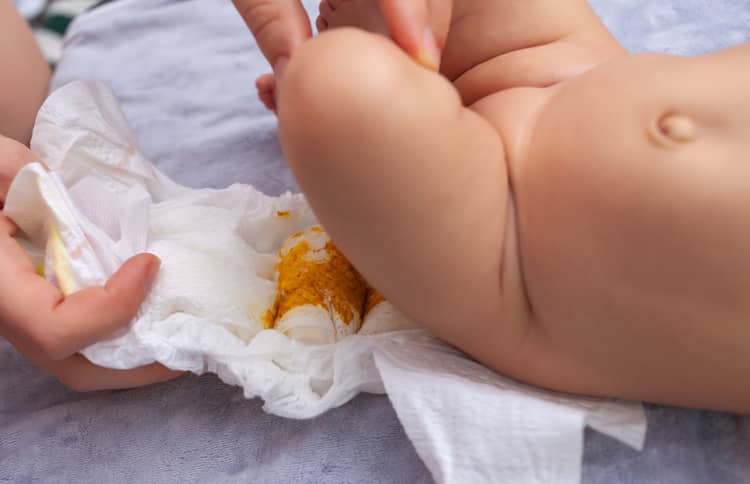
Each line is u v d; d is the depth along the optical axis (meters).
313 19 0.67
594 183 0.39
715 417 0.44
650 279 0.39
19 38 0.64
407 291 0.40
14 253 0.46
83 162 0.50
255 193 0.52
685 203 0.38
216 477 0.46
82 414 0.48
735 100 0.38
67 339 0.44
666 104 0.39
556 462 0.41
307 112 0.36
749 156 0.38
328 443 0.46
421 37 0.39
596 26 0.47
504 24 0.46
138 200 0.49
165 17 0.71
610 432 0.42
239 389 0.48
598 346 0.41
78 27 0.73
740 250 0.38
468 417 0.42
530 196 0.40
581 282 0.40
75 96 0.50
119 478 0.47
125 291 0.45
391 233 0.38
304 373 0.46
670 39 0.60
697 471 0.43
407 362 0.44
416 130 0.36
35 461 0.47
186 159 0.59
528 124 0.41
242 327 0.47
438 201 0.37
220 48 0.68
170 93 0.65
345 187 0.37
